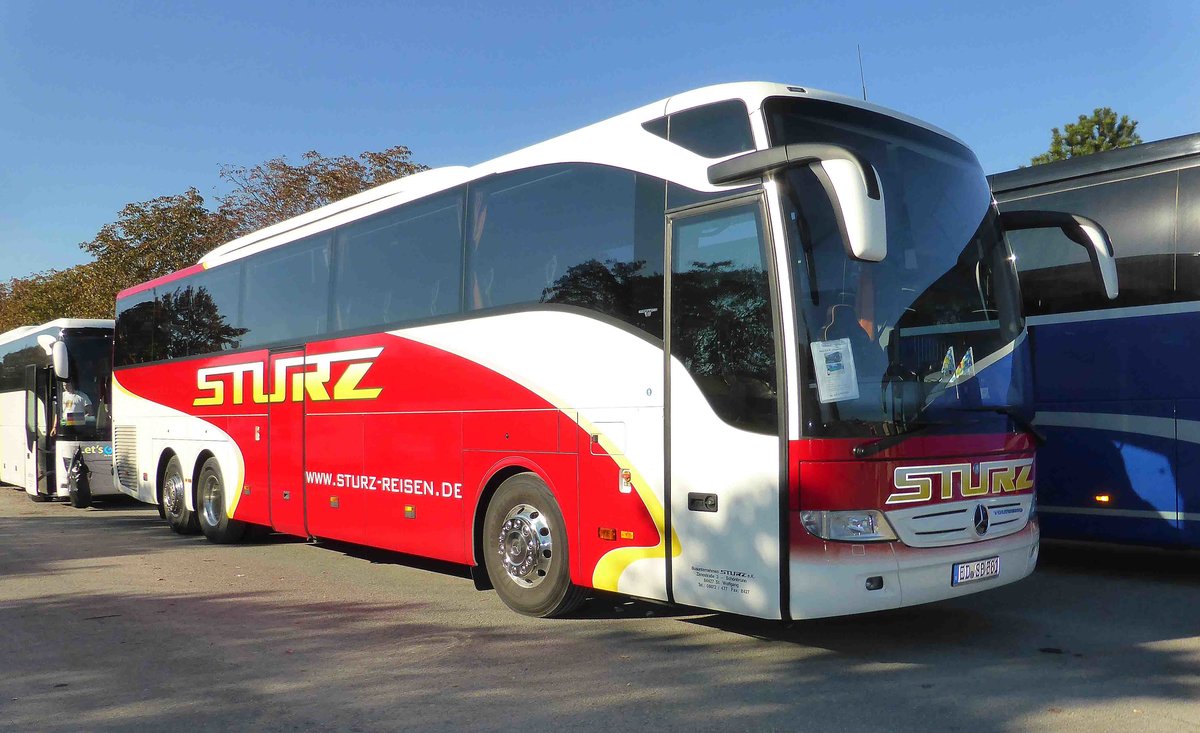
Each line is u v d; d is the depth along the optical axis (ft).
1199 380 27.07
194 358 43.39
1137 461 28.27
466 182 27.73
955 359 20.35
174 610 27.45
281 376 36.35
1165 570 30.66
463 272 27.37
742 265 19.56
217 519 41.65
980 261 21.74
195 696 18.98
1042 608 25.08
